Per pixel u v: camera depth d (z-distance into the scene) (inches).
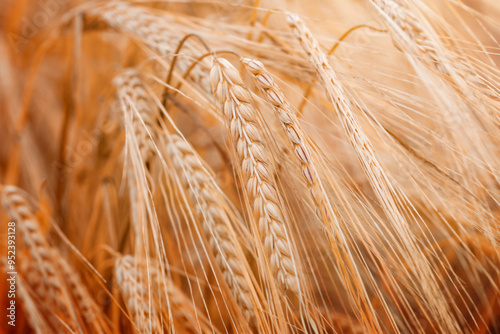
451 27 13.4
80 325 13.1
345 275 11.1
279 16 14.6
